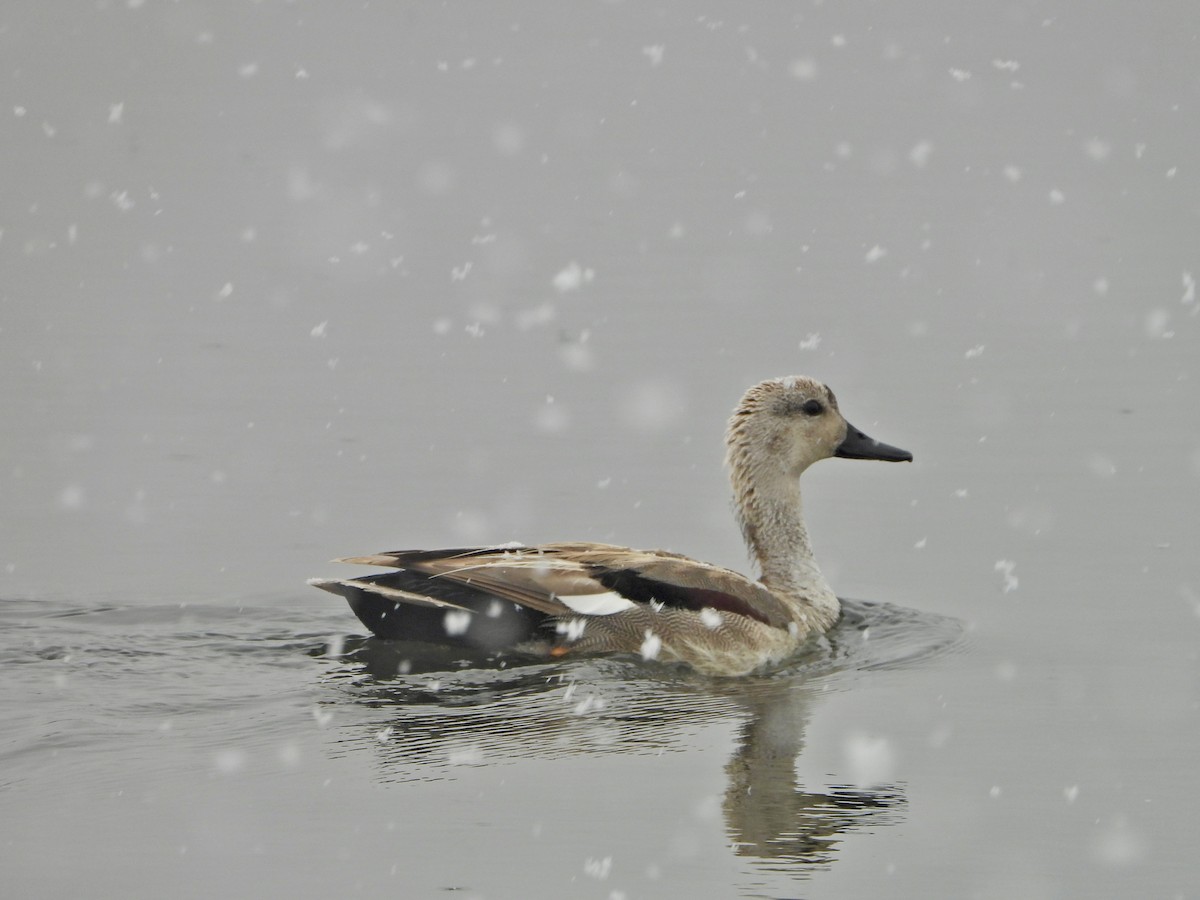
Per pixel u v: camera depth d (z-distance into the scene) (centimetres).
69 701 1227
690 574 1376
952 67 3984
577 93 3838
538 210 2956
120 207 2952
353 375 2156
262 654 1343
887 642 1406
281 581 1541
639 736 1172
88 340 2295
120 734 1163
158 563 1584
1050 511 1702
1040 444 1888
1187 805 1056
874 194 3012
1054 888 955
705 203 2977
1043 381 2084
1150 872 970
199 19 4572
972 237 2741
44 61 4122
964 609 1475
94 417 2003
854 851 994
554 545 1412
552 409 2020
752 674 1330
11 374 2158
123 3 4684
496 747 1148
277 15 4653
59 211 2934
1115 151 3262
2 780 1083
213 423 1986
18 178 3144
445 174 3219
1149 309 2355
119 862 970
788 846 998
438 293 2511
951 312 2361
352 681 1273
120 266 2642
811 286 2492
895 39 4256
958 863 977
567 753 1134
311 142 3450
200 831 1010
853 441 1518
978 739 1168
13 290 2517
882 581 1557
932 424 1955
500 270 2612
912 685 1291
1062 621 1430
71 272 2611
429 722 1194
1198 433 1897
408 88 3900
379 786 1075
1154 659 1327
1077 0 4566
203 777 1089
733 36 4341
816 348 2209
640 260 2648
